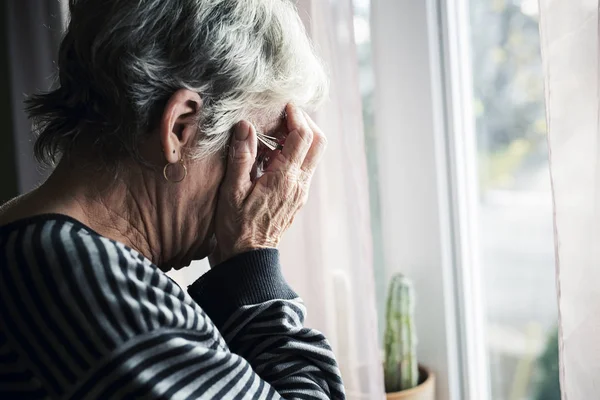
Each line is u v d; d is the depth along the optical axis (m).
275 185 0.81
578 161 0.80
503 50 1.25
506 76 1.26
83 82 0.72
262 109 0.79
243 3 0.73
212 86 0.72
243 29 0.73
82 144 0.73
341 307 1.17
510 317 1.33
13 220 0.70
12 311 0.64
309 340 0.78
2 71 1.85
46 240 0.64
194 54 0.70
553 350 1.28
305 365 0.77
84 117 0.72
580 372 0.82
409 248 1.35
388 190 1.38
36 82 1.73
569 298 0.82
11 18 1.72
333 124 1.12
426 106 1.27
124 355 0.61
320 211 1.17
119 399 0.61
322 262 1.18
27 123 1.77
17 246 0.64
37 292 0.63
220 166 0.78
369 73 1.40
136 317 0.62
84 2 0.72
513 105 1.25
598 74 0.77
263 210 0.80
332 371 0.78
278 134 0.83
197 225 0.80
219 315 0.77
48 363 0.63
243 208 0.79
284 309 0.76
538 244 1.27
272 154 0.83
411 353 1.25
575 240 0.81
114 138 0.71
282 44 0.77
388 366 1.26
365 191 1.12
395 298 1.25
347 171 1.12
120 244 0.67
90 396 0.61
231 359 0.68
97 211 0.73
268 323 0.76
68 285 0.62
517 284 1.31
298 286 1.22
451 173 1.28
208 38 0.70
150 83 0.70
